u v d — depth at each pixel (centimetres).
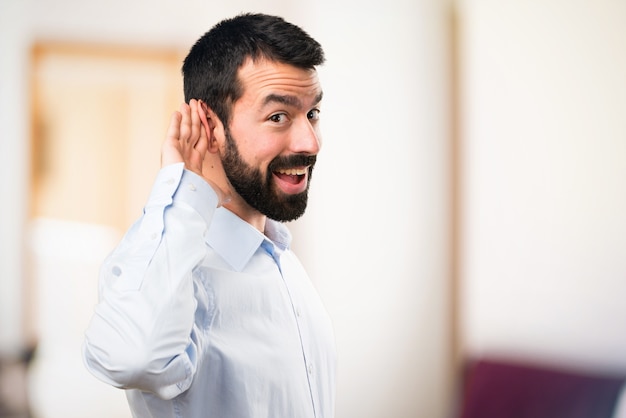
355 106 498
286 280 181
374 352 505
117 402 509
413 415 509
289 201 166
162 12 532
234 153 163
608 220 455
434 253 508
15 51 528
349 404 501
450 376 507
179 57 538
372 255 504
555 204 471
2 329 531
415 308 509
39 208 544
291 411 167
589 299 460
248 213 174
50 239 544
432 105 507
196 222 149
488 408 398
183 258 144
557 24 467
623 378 387
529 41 477
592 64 457
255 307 166
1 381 463
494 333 492
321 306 197
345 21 497
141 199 552
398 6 504
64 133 544
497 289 492
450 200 507
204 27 529
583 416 379
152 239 144
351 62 497
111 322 138
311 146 162
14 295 536
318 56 163
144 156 549
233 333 161
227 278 164
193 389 154
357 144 500
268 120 161
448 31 506
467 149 501
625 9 448
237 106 162
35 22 528
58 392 505
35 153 541
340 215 498
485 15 492
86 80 542
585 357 460
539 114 475
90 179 549
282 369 166
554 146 471
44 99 541
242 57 160
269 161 162
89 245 547
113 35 534
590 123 460
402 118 506
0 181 532
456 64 505
